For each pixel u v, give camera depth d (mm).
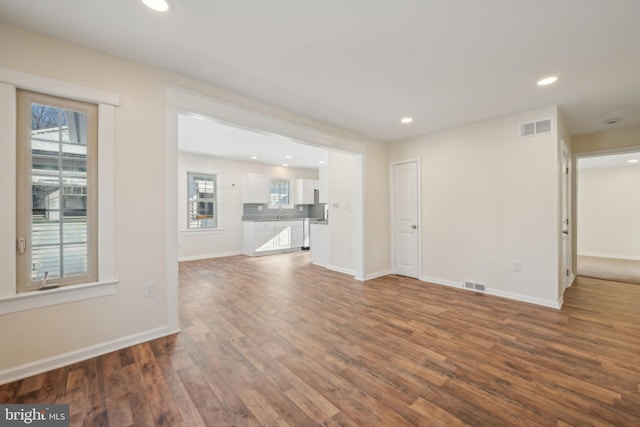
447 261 4211
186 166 6246
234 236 7086
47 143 2000
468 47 2080
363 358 2160
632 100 3049
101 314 2168
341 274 4949
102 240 2168
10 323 1837
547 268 3293
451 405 1645
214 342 2396
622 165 6516
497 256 3689
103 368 1989
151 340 2406
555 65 2330
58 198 2047
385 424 1500
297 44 2062
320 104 3172
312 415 1563
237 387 1804
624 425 1480
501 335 2541
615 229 6641
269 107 3205
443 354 2217
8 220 1833
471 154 3916
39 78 1909
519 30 1879
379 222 4871
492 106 3234
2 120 1807
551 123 3236
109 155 2188
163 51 2156
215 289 3992
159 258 2447
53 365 1971
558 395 1727
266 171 7691
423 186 4504
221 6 1665
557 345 2352
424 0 1609
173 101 2490
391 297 3650
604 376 1914
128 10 1694
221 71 2453
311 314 3055
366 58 2238
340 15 1746
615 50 2102
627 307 3252
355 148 4406
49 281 2016
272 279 4586
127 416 1544
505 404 1650
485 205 3789
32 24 1825
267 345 2357
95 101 2131
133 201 2303
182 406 1626
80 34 1937
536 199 3361
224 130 4375
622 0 1596
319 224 5746
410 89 2787
